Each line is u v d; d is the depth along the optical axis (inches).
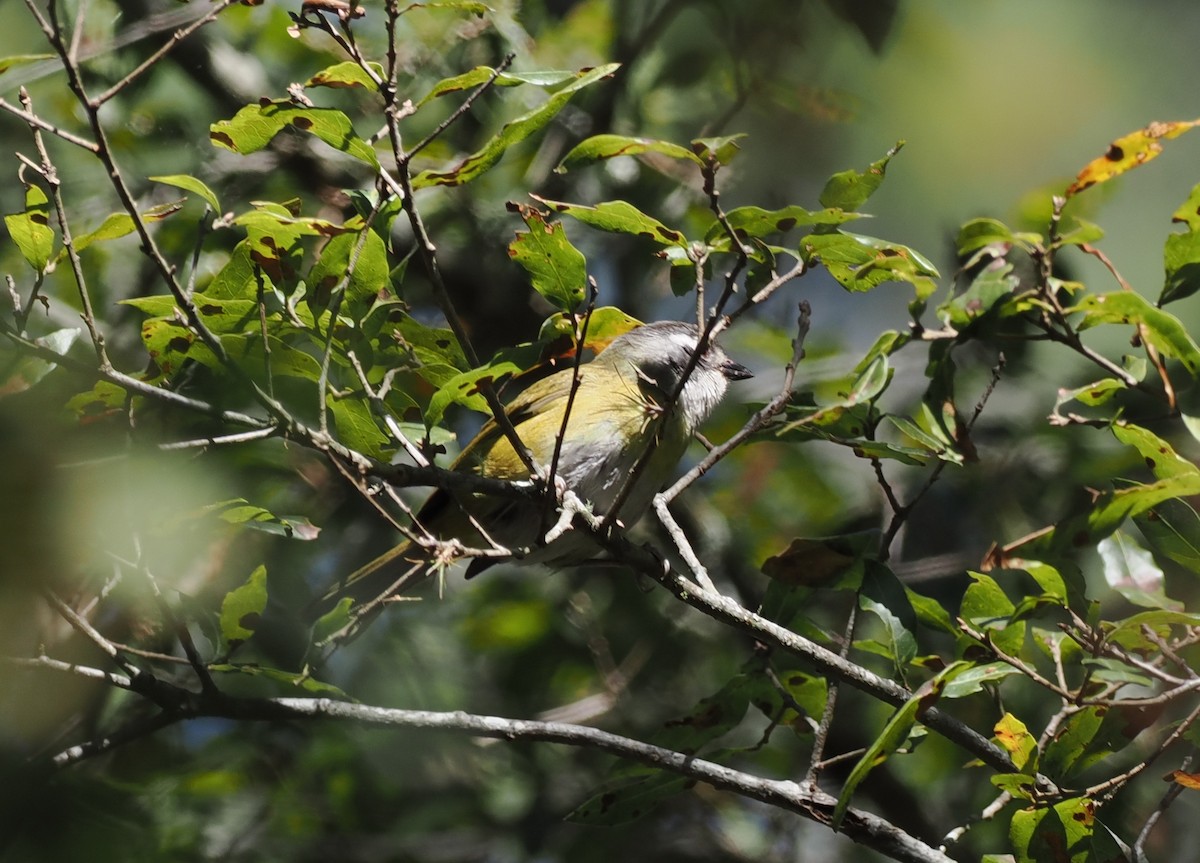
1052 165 664.4
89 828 322.0
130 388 250.2
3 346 277.9
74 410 286.5
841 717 490.0
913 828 470.6
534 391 397.7
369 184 504.7
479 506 376.2
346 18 245.8
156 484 256.1
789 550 299.6
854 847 481.4
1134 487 262.1
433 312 534.9
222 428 339.9
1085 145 673.0
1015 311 279.1
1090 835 264.5
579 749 500.1
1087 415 474.9
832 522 541.6
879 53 425.7
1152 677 272.2
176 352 282.4
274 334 285.3
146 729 286.7
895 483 537.3
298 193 524.1
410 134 525.3
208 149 515.8
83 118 498.3
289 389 339.9
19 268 467.2
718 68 536.7
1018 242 278.4
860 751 295.4
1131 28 687.7
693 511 533.3
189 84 532.4
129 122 512.1
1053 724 270.2
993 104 647.8
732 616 295.4
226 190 504.1
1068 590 277.3
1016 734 265.9
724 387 415.5
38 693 292.7
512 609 526.6
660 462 378.6
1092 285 677.3
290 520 289.0
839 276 279.7
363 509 479.2
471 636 523.2
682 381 269.0
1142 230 686.5
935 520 523.8
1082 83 674.8
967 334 281.9
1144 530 278.2
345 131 260.5
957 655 291.7
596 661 505.4
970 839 444.8
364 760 467.2
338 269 270.4
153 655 281.1
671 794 300.8
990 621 285.9
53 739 311.4
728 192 550.3
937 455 287.6
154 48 506.6
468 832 476.7
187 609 307.1
